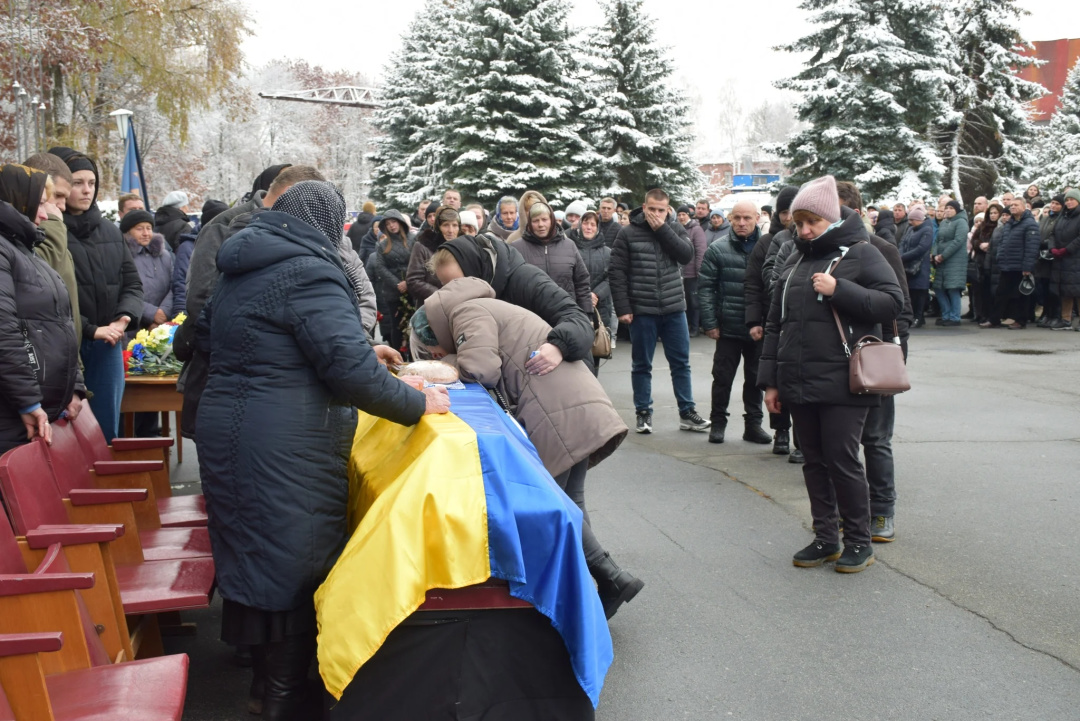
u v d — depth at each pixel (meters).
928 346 13.99
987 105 28.09
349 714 2.98
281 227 3.20
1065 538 5.33
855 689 3.68
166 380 6.13
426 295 8.74
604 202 11.70
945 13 27.08
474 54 22.69
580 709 3.11
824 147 25.19
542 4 22.55
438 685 3.01
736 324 7.78
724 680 3.77
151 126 33.91
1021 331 15.73
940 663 3.88
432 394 3.38
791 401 4.89
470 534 2.90
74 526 3.21
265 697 3.22
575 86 22.84
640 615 4.40
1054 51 66.62
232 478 3.10
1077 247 15.27
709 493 6.40
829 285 4.61
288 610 3.11
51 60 20.97
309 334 3.07
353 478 3.62
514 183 21.88
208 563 3.67
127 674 2.79
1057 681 3.71
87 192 5.77
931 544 5.29
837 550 5.02
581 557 3.04
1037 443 7.64
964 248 16.52
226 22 28.52
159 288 8.22
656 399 10.16
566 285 7.39
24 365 3.79
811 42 25.50
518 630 3.06
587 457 4.18
